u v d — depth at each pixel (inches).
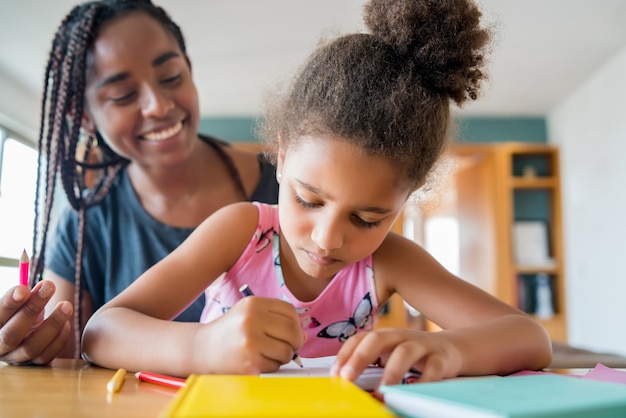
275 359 21.1
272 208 37.7
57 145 51.3
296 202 27.1
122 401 16.7
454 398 13.5
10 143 131.9
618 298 126.0
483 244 161.9
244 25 111.6
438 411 13.3
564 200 155.7
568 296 152.9
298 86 29.4
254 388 14.7
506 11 105.1
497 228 155.6
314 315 35.7
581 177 145.0
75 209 51.6
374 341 19.2
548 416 12.1
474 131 167.5
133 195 53.5
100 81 49.2
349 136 24.7
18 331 25.0
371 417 10.8
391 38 28.2
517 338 25.7
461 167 169.2
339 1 102.0
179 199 53.7
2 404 16.1
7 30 111.1
